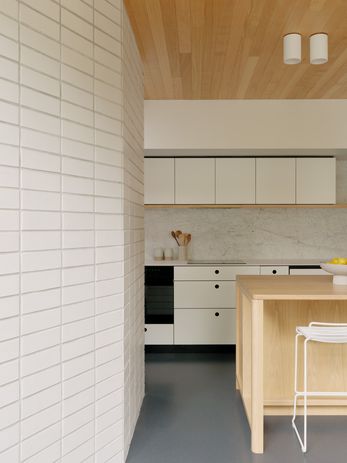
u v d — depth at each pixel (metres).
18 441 1.89
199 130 4.69
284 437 2.90
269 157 5.05
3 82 1.83
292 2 2.61
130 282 2.78
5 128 1.84
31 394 1.94
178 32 3.00
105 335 2.36
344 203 5.40
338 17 2.80
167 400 3.53
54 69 2.05
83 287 2.22
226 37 3.09
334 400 3.29
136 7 2.65
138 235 3.21
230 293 4.92
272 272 4.91
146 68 3.69
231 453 2.67
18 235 1.89
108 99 2.39
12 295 1.86
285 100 4.67
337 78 3.99
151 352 4.95
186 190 5.07
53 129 2.05
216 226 5.47
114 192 2.43
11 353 1.86
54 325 2.05
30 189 1.94
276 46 3.25
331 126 4.66
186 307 4.93
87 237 2.24
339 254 5.43
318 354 3.33
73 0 2.15
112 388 2.42
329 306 3.36
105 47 2.37
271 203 5.04
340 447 2.76
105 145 2.37
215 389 3.79
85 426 2.23
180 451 2.69
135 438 2.86
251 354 2.95
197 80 4.02
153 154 4.99
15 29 1.87
